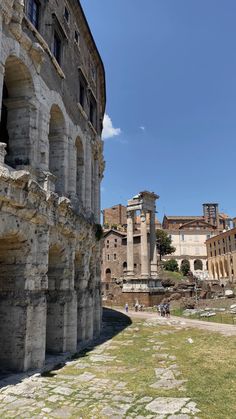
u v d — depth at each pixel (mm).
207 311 50688
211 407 13109
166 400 13914
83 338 27781
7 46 18062
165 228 169000
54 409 12938
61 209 22562
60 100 25094
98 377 17359
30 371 17672
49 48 23672
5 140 23391
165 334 32750
